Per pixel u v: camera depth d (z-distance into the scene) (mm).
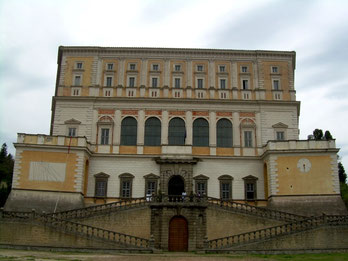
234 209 42719
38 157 49438
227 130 56312
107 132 55719
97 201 51656
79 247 34312
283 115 56750
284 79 58781
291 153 50156
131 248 35938
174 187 53000
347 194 73875
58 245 36750
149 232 41594
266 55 59688
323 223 39406
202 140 55688
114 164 53906
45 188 48562
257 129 56156
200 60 59406
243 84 58750
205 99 56688
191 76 58562
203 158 54281
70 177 49375
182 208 42094
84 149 50406
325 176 48906
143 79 58188
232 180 53594
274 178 49812
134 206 42438
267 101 56781
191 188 51969
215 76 58781
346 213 46938
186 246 41188
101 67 58656
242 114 56812
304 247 37844
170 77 58438
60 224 38312
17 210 46625
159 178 52906
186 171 52531
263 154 52875
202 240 41156
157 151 54781
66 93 57125
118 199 51906
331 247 38031
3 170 93188
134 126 56125
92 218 41625
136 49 58906
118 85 57469
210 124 56125
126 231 41625
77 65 58688
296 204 48344
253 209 47156
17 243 37250
